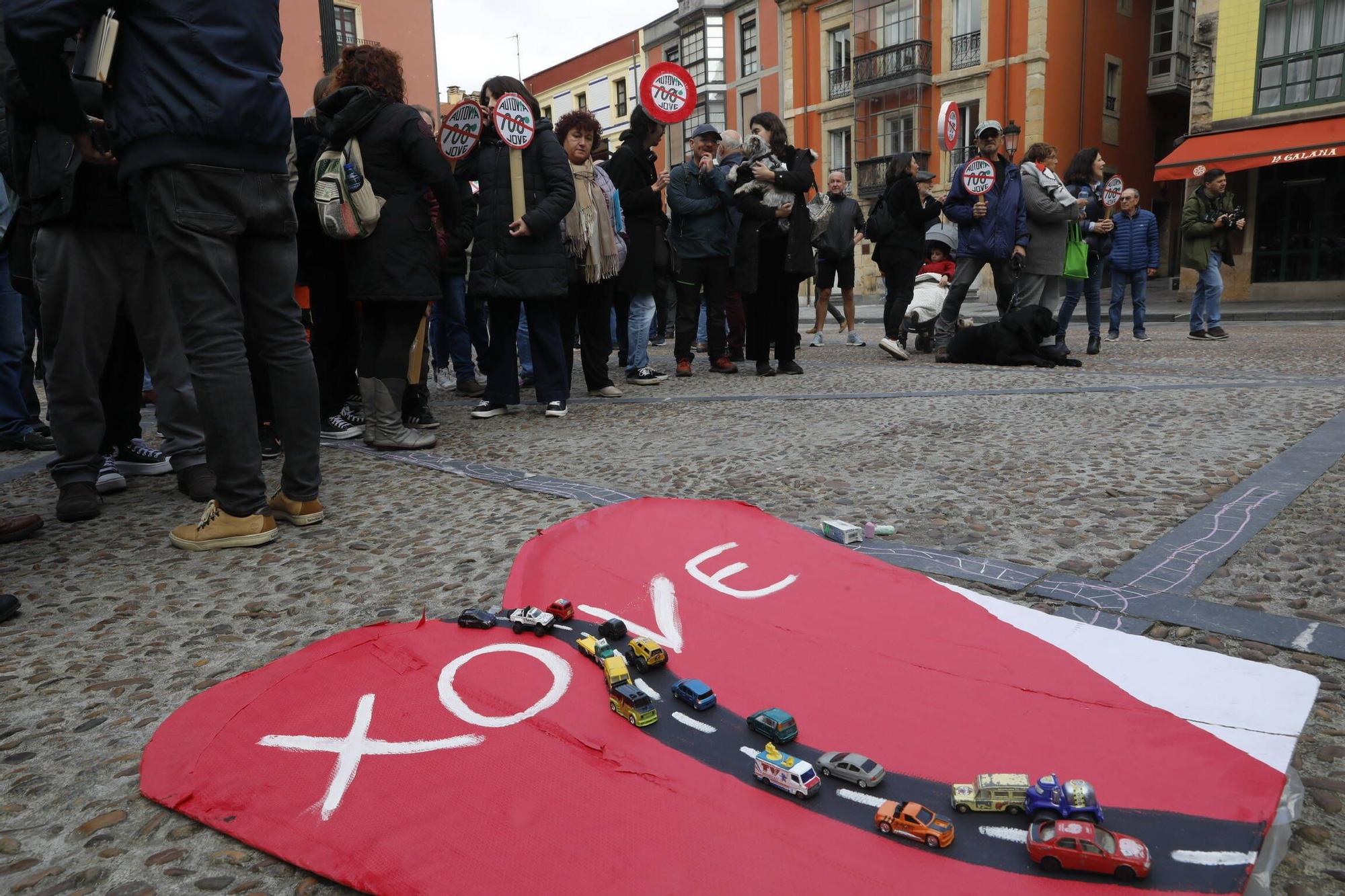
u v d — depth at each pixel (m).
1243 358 7.54
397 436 4.41
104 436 3.78
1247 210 18.14
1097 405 4.88
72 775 1.61
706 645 1.96
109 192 3.12
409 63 24.66
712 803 1.40
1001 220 7.63
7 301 4.75
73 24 2.40
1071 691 1.68
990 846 1.26
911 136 26.92
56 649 2.16
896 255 8.16
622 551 2.54
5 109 3.32
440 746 1.59
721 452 4.03
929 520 2.87
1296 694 1.64
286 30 21.80
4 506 3.60
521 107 4.67
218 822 1.43
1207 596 2.15
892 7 26.62
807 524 2.86
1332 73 16.61
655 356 9.38
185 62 2.55
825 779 1.45
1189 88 26.81
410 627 2.08
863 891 1.19
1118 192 9.84
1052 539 2.62
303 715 1.72
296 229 2.96
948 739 1.55
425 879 1.26
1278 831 1.27
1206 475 3.25
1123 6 25.61
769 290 6.80
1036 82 23.92
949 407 5.02
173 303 2.78
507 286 4.92
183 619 2.31
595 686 1.79
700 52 34.56
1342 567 2.30
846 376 6.87
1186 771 1.41
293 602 2.40
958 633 1.95
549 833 1.34
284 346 2.99
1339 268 17.25
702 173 6.72
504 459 4.10
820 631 2.00
